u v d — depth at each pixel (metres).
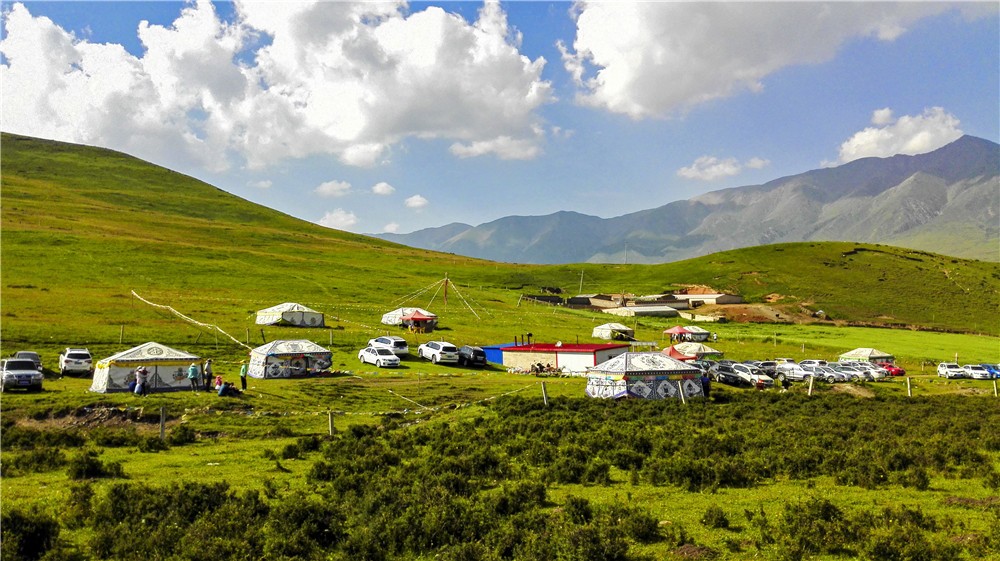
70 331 70.19
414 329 95.00
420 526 16.95
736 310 164.75
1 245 126.00
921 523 17.95
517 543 16.33
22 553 15.39
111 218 195.00
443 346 73.62
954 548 15.52
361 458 25.86
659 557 15.91
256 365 60.16
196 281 120.44
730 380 68.25
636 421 39.34
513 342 94.50
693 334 114.38
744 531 17.78
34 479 23.52
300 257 185.75
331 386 54.03
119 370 48.47
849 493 22.17
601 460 27.52
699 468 23.62
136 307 89.44
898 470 25.39
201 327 81.25
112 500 18.27
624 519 17.84
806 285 195.00
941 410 47.22
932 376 85.44
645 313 158.38
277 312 88.88
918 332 143.12
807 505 18.67
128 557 15.08
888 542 15.65
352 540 16.36
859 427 36.59
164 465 26.97
